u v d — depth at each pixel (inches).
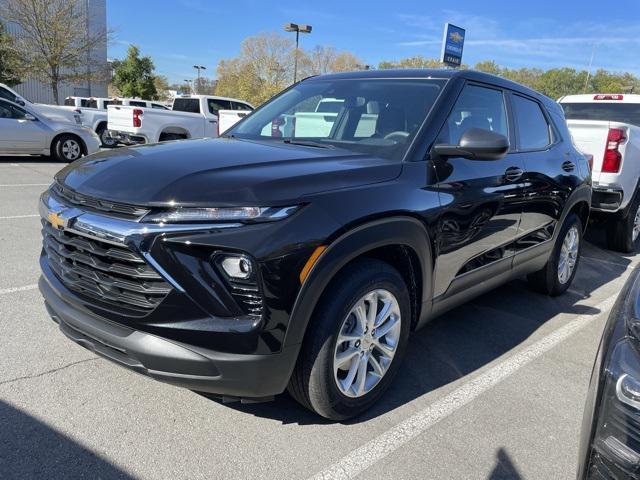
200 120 576.7
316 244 90.4
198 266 85.6
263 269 86.0
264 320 87.3
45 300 109.0
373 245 100.0
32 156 539.8
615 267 245.0
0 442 95.5
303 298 90.2
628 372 67.2
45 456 93.1
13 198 304.7
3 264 186.4
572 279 200.1
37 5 1080.8
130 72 1749.5
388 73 147.9
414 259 114.8
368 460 98.3
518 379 132.6
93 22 1417.3
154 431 102.0
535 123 169.3
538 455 103.3
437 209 114.7
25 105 523.8
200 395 114.6
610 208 238.5
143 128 534.3
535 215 159.0
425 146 119.4
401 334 114.5
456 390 125.3
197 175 93.4
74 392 112.4
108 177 98.7
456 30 639.1
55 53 1124.5
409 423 110.6
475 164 130.6
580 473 72.5
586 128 241.3
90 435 99.5
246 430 104.3
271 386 92.1
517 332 162.1
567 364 142.6
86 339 99.7
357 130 130.5
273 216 88.0
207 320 87.0
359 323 104.6
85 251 95.7
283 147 121.0
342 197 96.7
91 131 518.3
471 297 142.0
